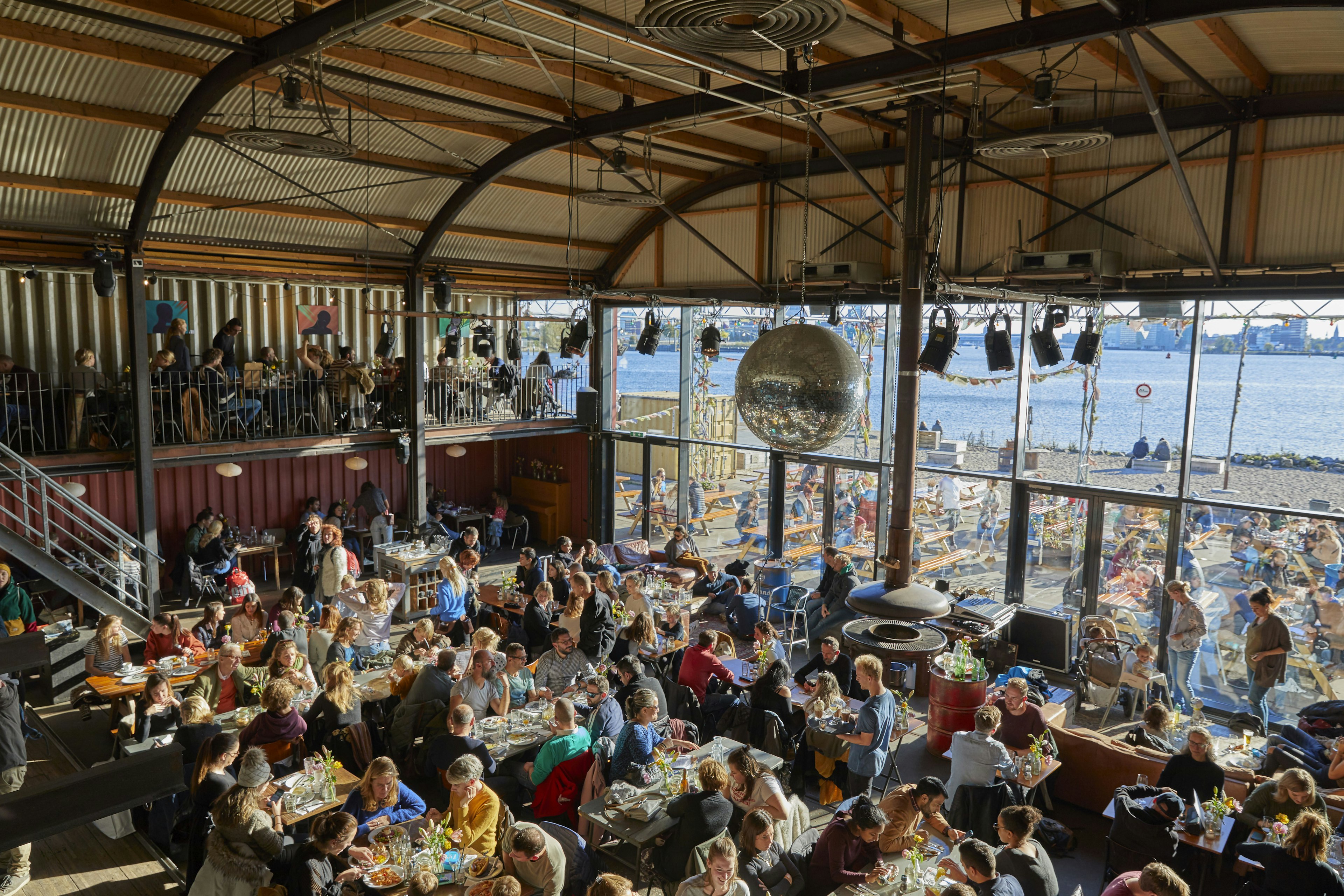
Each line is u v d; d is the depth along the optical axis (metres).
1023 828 5.26
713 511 15.35
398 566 12.86
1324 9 5.64
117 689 8.18
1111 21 6.49
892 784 8.38
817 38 3.66
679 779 6.39
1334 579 9.57
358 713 7.24
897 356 12.85
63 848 6.82
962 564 12.40
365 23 6.64
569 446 17.77
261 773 5.41
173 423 11.81
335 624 8.83
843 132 12.71
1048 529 11.64
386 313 11.13
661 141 12.25
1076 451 11.33
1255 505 10.02
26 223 10.59
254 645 9.19
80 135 10.09
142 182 11.01
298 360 14.30
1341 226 9.22
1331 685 9.62
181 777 0.92
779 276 13.80
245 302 14.62
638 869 6.05
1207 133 9.92
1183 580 10.61
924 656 9.41
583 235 15.71
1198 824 6.06
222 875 5.09
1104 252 9.69
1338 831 6.60
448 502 17.64
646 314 15.41
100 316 13.06
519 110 10.95
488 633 8.07
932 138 8.92
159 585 12.45
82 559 12.55
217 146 11.10
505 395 14.98
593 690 7.21
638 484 16.55
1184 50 8.64
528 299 17.56
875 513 13.33
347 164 12.19
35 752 8.53
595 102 11.13
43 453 10.93
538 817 6.80
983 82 9.64
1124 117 10.38
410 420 14.39
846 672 8.62
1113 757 7.69
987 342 9.91
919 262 8.88
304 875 4.94
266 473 15.32
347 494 16.42
